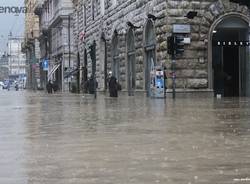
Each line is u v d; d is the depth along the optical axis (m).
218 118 18.14
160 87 35.59
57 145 11.96
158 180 7.76
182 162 9.29
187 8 35.66
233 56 37.50
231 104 26.92
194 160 9.48
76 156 10.23
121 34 47.78
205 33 36.00
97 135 13.79
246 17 36.69
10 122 18.75
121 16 47.97
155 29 37.28
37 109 27.36
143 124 16.55
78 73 73.62
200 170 8.52
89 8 65.31
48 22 105.75
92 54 56.72
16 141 12.89
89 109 25.89
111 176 8.14
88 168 8.88
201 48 35.88
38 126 16.95
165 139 12.54
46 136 13.91
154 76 35.88
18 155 10.55
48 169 8.86
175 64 35.31
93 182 7.72
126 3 45.84
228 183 7.51
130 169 8.70
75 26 77.94
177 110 22.62
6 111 25.81
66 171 8.65
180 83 35.50
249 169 8.57
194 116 19.16
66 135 14.00
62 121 18.72
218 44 37.06
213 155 10.01
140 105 27.97
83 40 69.19
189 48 35.66
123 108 25.67
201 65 35.88
